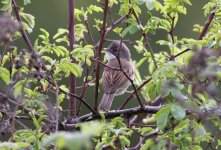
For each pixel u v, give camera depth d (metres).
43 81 10.70
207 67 7.47
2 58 10.25
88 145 6.71
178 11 11.60
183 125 9.55
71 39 12.15
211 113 8.50
